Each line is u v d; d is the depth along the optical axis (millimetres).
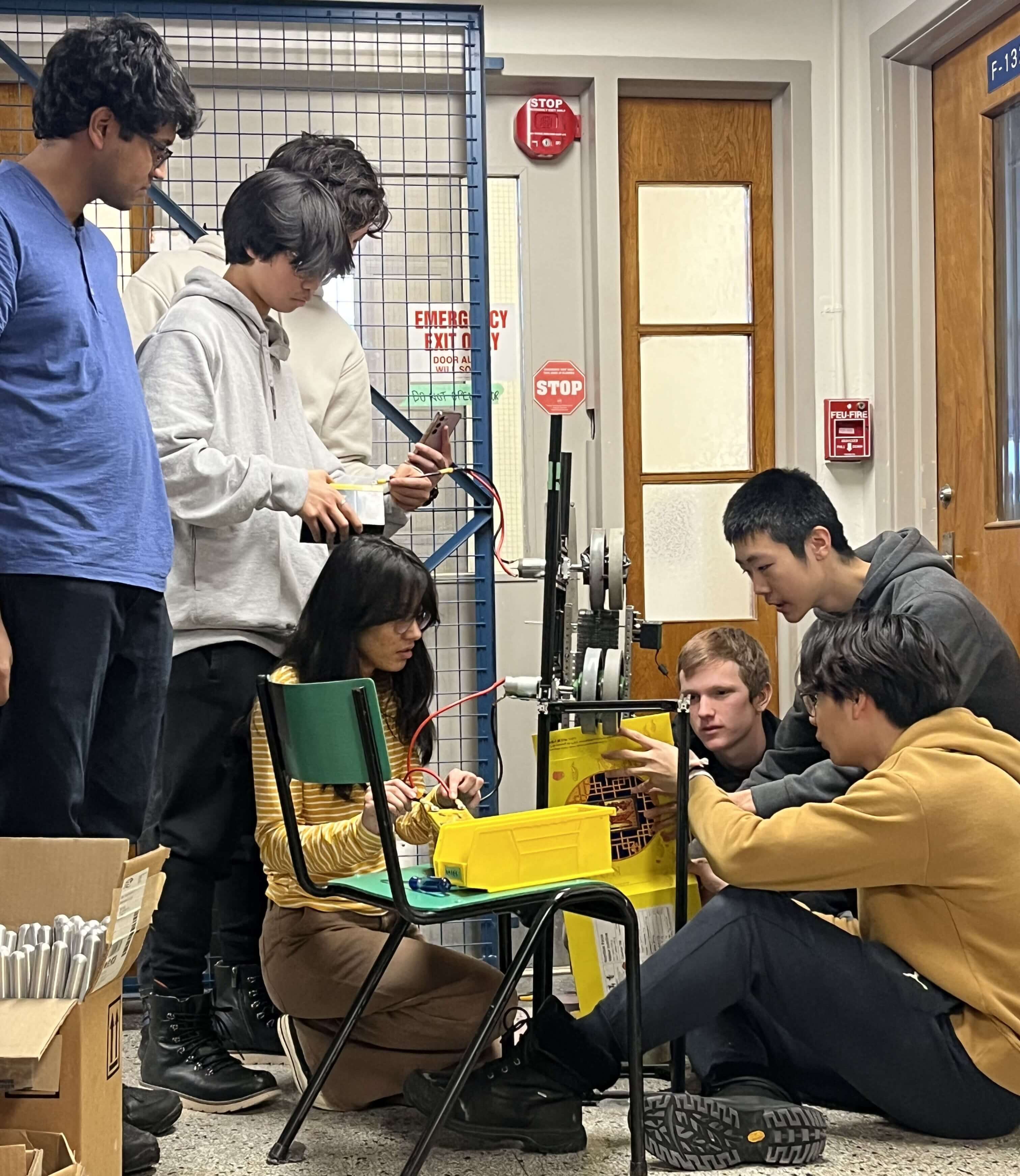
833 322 3492
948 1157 1759
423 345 3250
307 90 3080
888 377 3369
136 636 1782
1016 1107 1780
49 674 1634
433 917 1578
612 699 1933
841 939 1795
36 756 1645
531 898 1638
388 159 3170
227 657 2174
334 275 2301
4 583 1624
